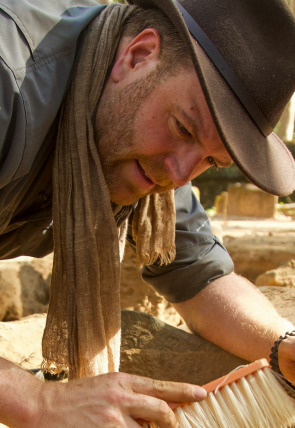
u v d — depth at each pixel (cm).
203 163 151
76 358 155
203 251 194
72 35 150
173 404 131
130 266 354
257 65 139
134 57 151
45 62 145
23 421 126
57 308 160
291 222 961
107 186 158
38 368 208
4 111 136
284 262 555
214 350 192
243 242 591
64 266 158
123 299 355
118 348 160
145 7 155
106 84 152
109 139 151
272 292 256
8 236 177
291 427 140
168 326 205
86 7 162
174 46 141
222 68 137
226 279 197
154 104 142
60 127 154
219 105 134
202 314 192
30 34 144
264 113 141
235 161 128
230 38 139
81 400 127
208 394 134
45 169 161
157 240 182
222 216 1045
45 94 143
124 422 124
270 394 136
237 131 134
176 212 190
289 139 1049
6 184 145
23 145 140
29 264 427
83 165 152
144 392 129
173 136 143
